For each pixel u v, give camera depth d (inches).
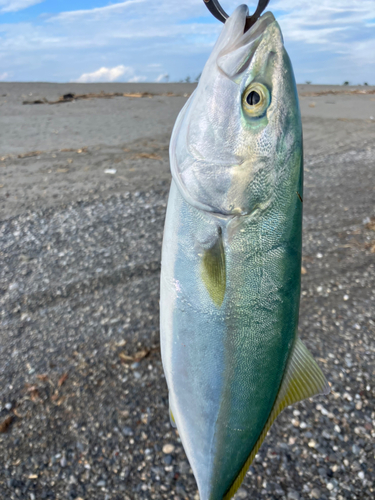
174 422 9.8
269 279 8.3
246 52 7.9
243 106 7.9
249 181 7.9
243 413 8.9
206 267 8.1
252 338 8.5
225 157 8.0
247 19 8.4
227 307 8.2
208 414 8.9
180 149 8.3
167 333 8.9
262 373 8.8
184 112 8.6
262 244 8.1
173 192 8.7
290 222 8.3
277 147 8.0
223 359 8.5
